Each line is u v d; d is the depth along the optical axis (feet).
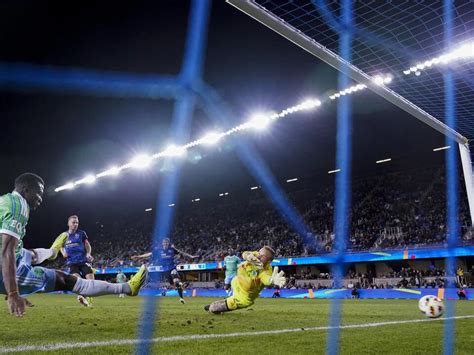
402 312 28.66
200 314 24.97
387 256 80.28
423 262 87.71
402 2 24.66
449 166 103.50
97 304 39.58
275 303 45.39
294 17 26.96
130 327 17.57
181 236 133.18
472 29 27.37
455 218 88.99
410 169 111.75
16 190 11.85
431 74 32.07
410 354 11.62
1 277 11.13
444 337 14.97
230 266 45.73
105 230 155.02
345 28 27.71
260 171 126.82
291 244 104.73
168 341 13.60
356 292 72.28
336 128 100.17
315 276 93.50
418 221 93.25
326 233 103.76
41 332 15.83
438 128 39.63
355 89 71.72
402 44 29.22
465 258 81.97
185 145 104.68
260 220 121.80
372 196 108.99
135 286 14.75
